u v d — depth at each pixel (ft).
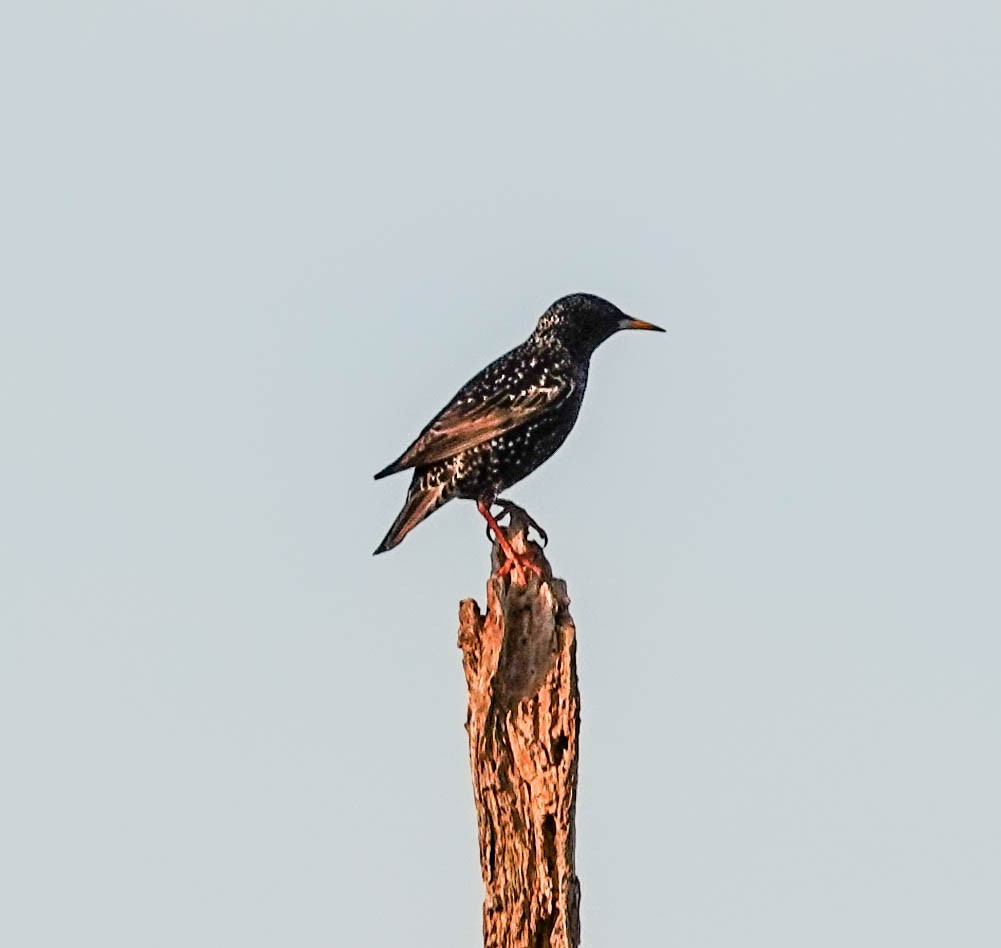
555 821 40.50
